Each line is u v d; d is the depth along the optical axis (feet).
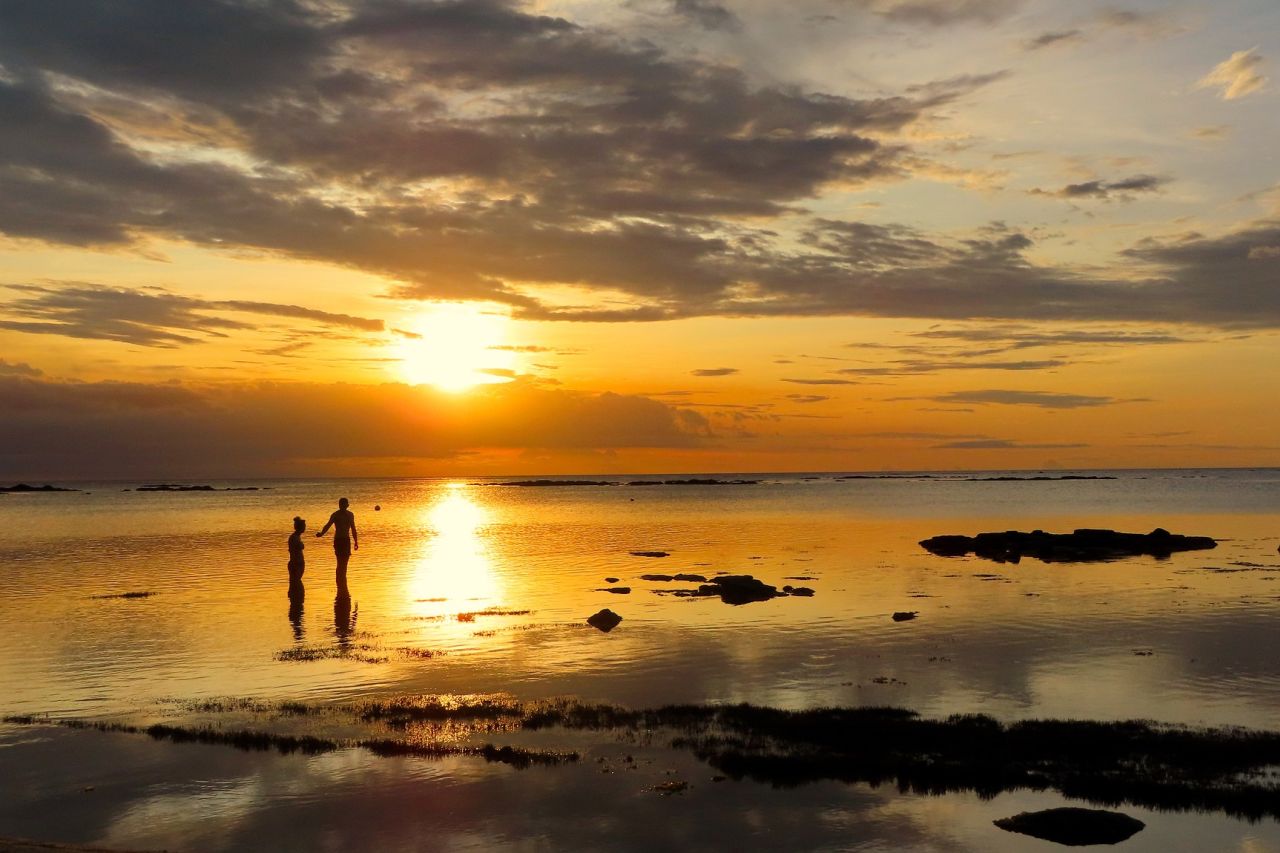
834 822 42.22
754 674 71.10
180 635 87.04
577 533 227.81
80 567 145.18
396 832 40.93
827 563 153.17
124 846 39.42
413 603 108.06
